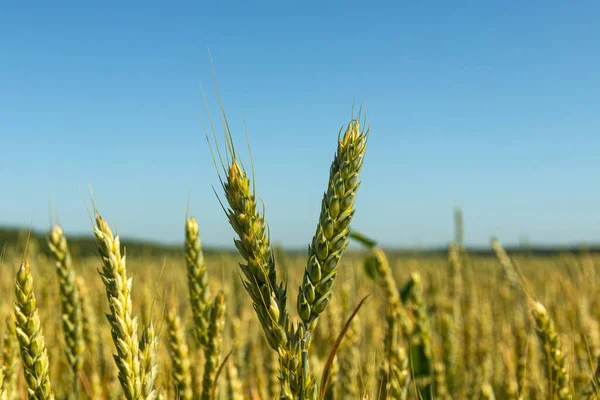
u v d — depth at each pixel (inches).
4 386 21.9
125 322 16.5
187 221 22.3
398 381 22.0
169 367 22.1
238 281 39.6
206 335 21.9
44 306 30.2
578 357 27.1
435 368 26.7
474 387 30.0
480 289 46.4
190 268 22.0
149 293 26.9
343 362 26.0
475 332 36.5
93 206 16.7
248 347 30.6
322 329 30.3
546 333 21.8
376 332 28.9
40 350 17.5
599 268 46.0
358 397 21.3
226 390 23.5
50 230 23.6
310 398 15.5
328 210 15.6
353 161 15.6
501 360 32.2
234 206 15.7
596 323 29.4
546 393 22.9
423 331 26.4
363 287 36.2
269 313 15.5
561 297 37.2
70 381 26.5
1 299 26.5
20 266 17.6
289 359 15.6
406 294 30.5
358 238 37.0
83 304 27.3
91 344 27.3
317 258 15.5
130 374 16.5
